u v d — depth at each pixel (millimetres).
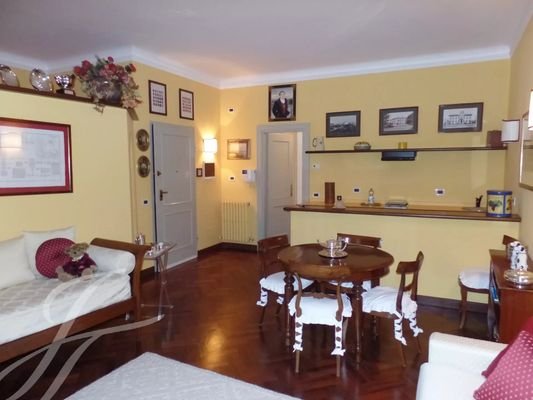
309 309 2693
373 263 2846
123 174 4074
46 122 3373
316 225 4539
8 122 3117
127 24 3910
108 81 3805
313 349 3039
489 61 4863
